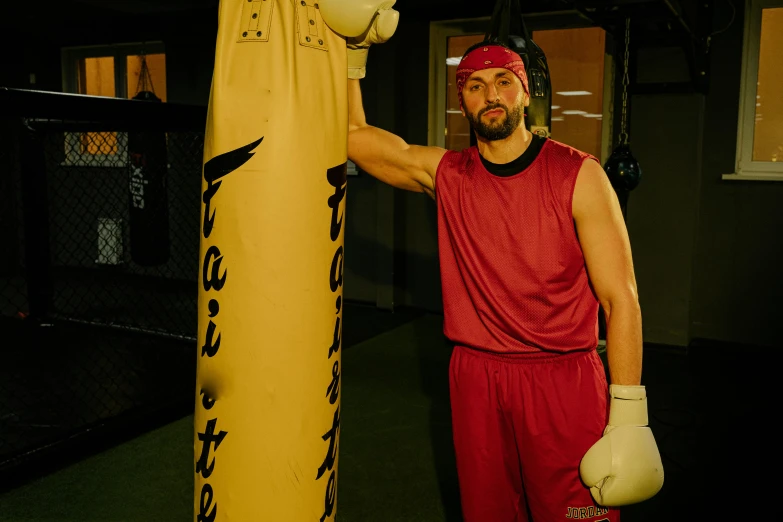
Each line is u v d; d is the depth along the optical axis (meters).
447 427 3.62
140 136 5.97
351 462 3.21
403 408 3.90
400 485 2.98
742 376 4.48
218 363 1.34
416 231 6.34
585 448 1.61
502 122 1.52
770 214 4.88
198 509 1.40
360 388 4.24
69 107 3.11
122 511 2.72
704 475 3.07
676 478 3.04
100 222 6.75
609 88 5.20
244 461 1.34
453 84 6.16
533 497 1.67
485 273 1.63
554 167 1.54
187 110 3.72
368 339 5.39
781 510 2.74
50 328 5.57
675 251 4.95
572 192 1.52
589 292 1.63
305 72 1.31
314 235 1.34
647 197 4.98
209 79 6.93
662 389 4.22
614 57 5.15
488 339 1.67
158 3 6.95
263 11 1.29
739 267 5.00
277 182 1.29
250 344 1.31
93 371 4.50
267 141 1.28
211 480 1.37
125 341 5.23
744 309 5.01
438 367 4.66
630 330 1.52
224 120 1.30
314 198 1.34
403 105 6.23
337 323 1.43
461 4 5.81
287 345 1.33
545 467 1.63
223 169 1.30
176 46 7.08
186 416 3.74
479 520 1.75
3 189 7.45
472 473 1.72
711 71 4.96
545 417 1.61
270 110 1.28
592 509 1.63
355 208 6.53
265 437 1.33
